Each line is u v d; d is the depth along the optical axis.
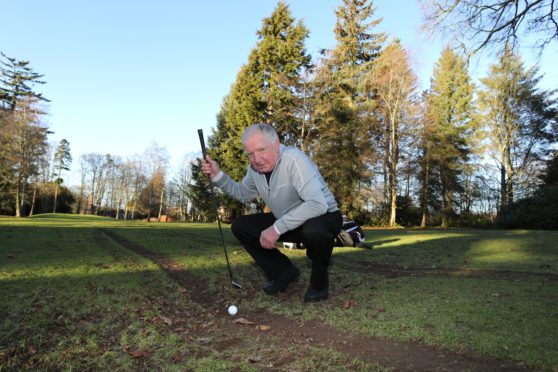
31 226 10.41
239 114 24.70
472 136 25.47
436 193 26.03
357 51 25.78
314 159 23.38
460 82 26.42
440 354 1.78
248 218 3.17
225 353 1.90
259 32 25.30
